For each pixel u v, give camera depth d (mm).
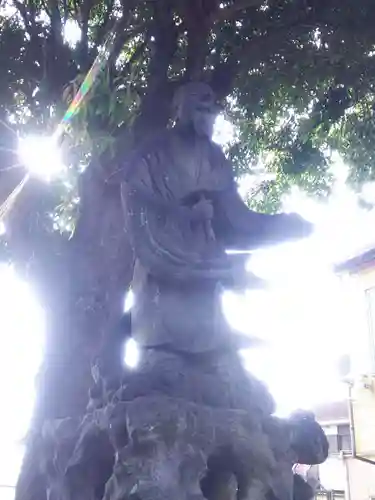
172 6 6598
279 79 7637
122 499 4551
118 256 6043
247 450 4820
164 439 4629
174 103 5789
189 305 5230
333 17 7000
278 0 7043
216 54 7055
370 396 16984
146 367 5180
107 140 6109
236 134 9234
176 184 5438
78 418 5465
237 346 5477
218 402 5008
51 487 5383
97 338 6012
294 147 9406
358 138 9047
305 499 5375
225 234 5656
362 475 18516
